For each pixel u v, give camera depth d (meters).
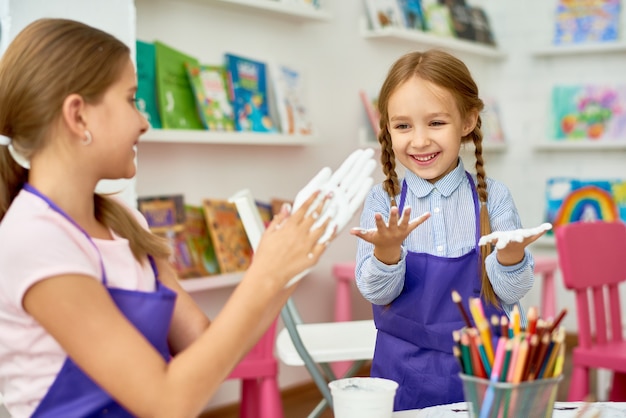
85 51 1.09
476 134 1.75
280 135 3.48
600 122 4.64
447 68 1.65
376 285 1.57
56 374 1.08
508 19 4.96
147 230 1.34
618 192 4.58
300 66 3.79
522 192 4.93
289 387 3.75
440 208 1.71
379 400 1.13
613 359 2.67
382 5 4.14
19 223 1.06
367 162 1.10
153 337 1.15
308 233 1.07
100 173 1.13
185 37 3.28
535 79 4.88
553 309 4.19
